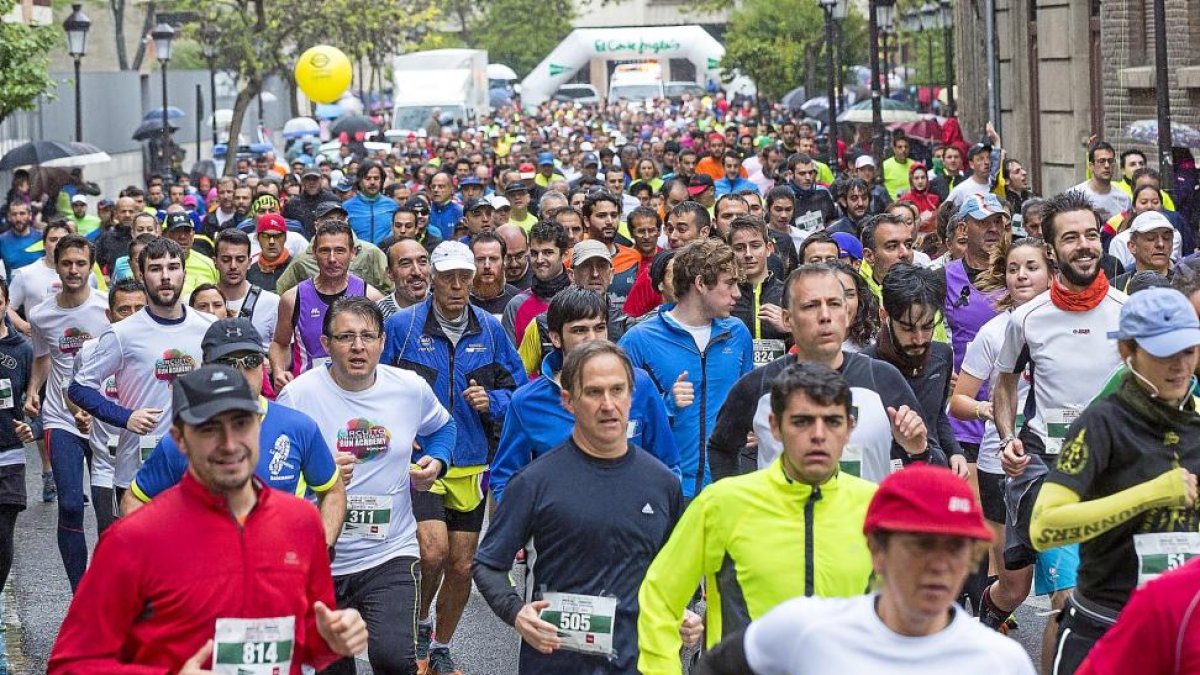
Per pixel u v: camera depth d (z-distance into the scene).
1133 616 9.48
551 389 16.11
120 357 18.97
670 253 21.86
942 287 16.44
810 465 11.47
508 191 37.47
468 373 18.88
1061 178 55.66
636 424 15.74
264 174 69.69
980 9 65.00
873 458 14.05
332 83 74.50
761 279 21.53
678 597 11.99
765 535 11.67
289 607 10.99
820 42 103.75
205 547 10.80
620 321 22.59
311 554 11.19
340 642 10.90
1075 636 12.41
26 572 24.14
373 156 76.31
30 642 20.34
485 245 24.36
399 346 18.94
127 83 95.69
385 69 147.75
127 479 19.14
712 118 111.00
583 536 13.03
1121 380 12.26
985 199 21.23
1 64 46.31
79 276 24.27
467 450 18.67
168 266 18.88
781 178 49.94
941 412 16.55
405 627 15.59
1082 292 16.89
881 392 14.37
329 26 91.62
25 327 30.14
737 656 9.06
